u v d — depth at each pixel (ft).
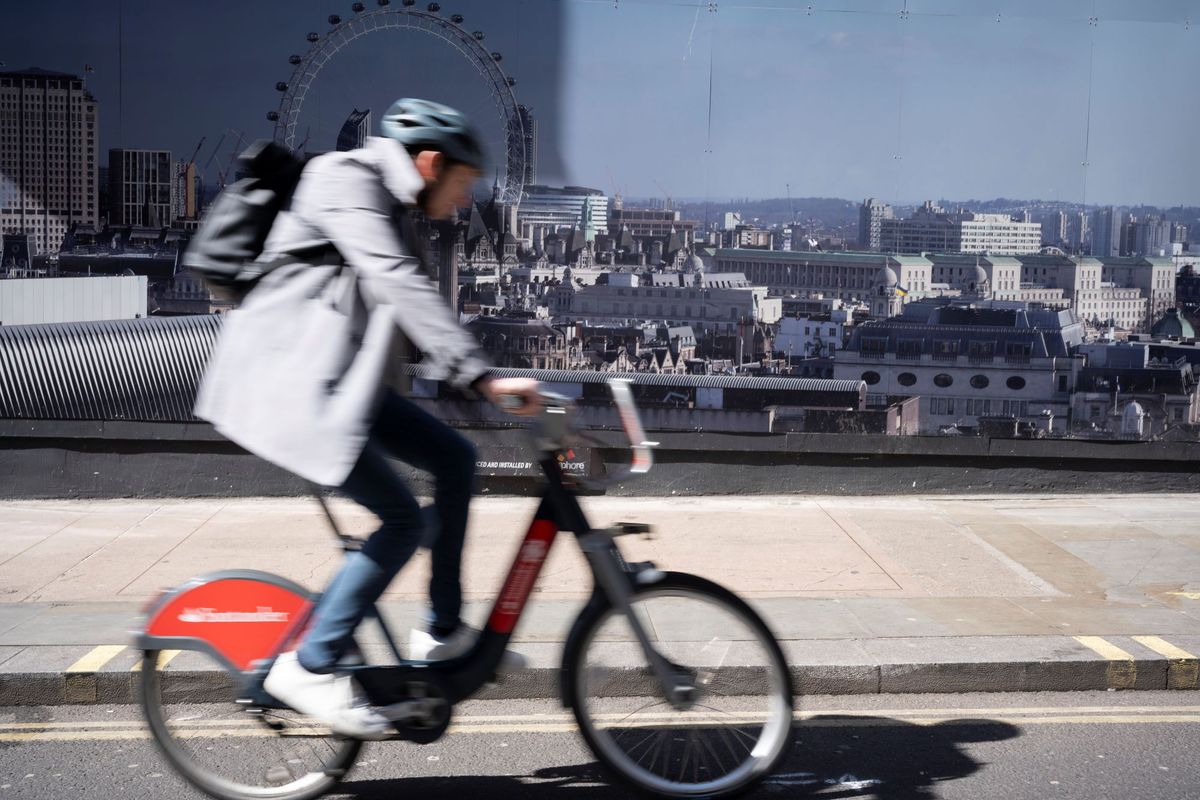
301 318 9.48
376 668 10.11
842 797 11.19
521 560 10.39
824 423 25.84
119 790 11.12
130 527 20.95
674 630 10.59
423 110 10.01
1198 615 16.10
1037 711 13.41
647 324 26.00
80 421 23.09
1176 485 25.18
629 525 10.48
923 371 26.03
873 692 13.89
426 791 11.30
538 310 25.71
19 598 16.44
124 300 24.75
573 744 12.45
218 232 9.82
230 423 9.41
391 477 10.04
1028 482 24.93
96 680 13.17
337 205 9.48
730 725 10.80
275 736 10.74
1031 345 25.90
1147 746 12.42
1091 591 17.42
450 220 25.21
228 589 10.24
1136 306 26.25
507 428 23.99
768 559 19.31
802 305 26.05
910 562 19.12
